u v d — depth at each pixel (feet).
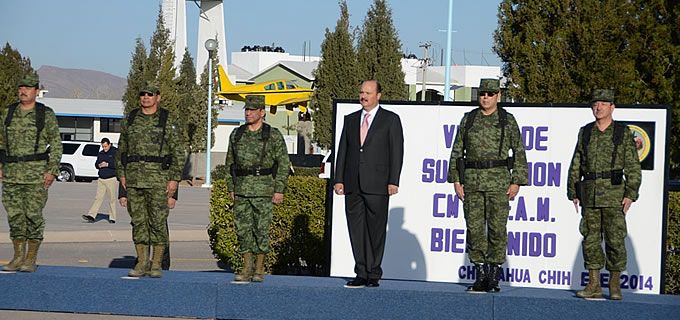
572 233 38.93
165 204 35.01
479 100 33.09
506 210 32.60
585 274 38.75
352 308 33.53
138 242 35.47
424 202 40.24
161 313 34.58
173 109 173.47
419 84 244.83
